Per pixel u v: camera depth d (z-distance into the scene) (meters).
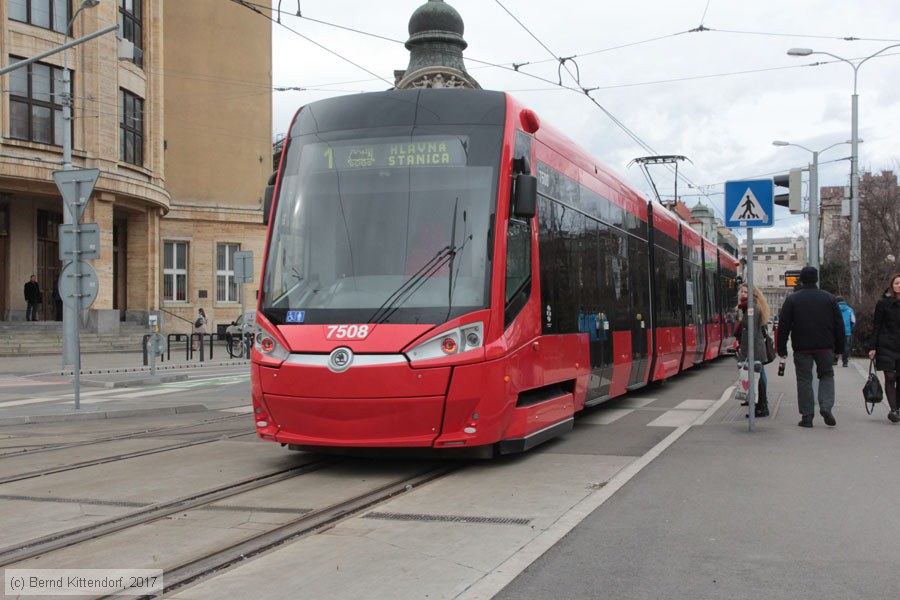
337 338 7.78
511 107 8.78
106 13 31.42
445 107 8.69
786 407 13.09
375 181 8.48
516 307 8.36
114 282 36.41
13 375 23.09
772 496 6.98
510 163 8.47
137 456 9.38
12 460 9.29
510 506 6.71
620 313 12.62
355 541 5.73
